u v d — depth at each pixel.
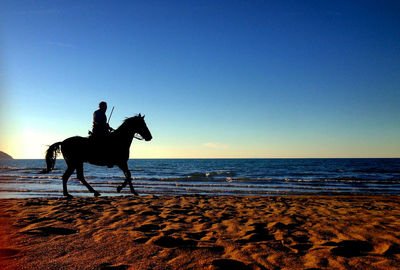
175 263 2.50
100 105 8.30
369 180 26.30
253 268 2.42
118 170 45.97
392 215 5.39
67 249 2.88
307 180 25.81
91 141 7.92
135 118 8.55
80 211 5.18
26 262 2.47
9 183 20.73
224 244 3.15
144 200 7.14
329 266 2.51
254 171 42.75
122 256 2.68
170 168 55.25
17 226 3.92
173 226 4.06
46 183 20.80
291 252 2.91
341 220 4.75
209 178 27.34
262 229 3.97
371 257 2.77
